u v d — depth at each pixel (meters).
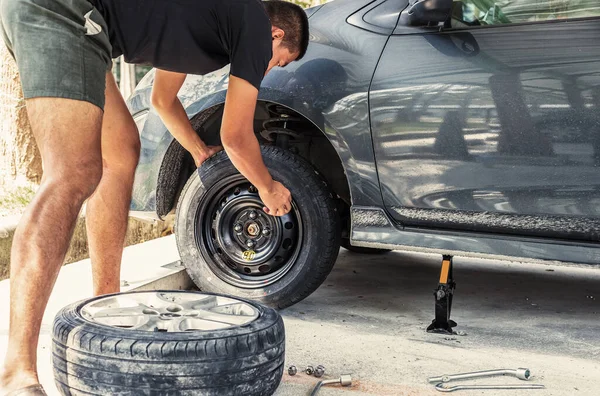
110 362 1.69
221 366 1.72
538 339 2.75
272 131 3.07
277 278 2.95
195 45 2.02
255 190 2.94
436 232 2.77
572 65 2.54
